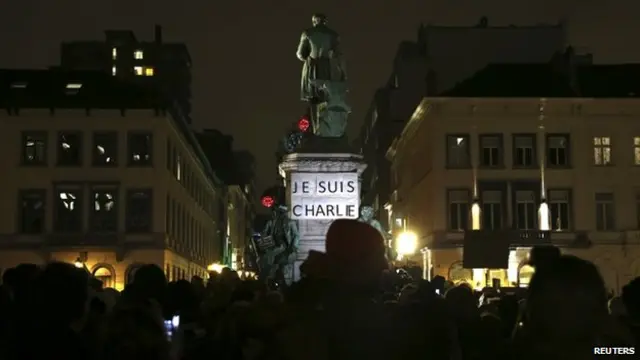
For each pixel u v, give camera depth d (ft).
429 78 186.91
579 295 14.76
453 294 27.45
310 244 76.64
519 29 215.92
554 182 173.99
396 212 246.27
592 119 175.52
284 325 20.03
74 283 17.51
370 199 311.68
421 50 245.86
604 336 17.72
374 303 19.04
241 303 22.66
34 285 17.37
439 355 21.66
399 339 19.07
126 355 18.80
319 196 77.25
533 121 175.11
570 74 178.19
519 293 47.14
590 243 172.35
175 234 186.50
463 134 174.91
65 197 169.78
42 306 17.20
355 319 18.53
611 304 29.66
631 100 174.40
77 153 170.50
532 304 15.21
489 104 174.70
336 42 80.28
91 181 169.89
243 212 398.01
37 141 170.40
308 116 80.33
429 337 21.53
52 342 17.10
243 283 31.63
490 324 25.72
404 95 247.50
